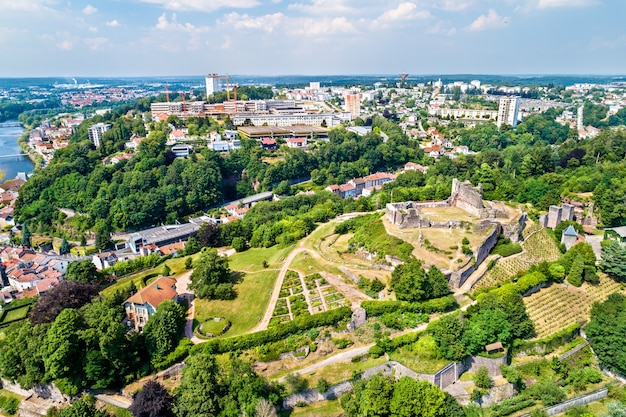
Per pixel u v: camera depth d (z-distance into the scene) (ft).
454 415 323.78
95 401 353.51
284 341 383.86
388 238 498.69
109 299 427.74
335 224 636.07
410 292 405.39
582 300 450.30
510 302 397.19
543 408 347.56
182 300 463.01
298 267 503.61
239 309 435.53
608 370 393.50
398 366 360.28
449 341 358.84
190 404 325.62
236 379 342.64
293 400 345.10
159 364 372.38
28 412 367.25
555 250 532.73
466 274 443.32
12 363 379.96
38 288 576.20
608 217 608.19
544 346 393.50
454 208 588.91
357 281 456.45
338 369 361.51
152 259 609.83
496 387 353.31
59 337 354.74
